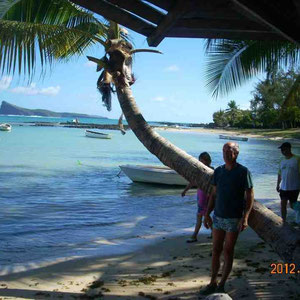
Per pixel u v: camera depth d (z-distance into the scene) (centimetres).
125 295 503
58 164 2702
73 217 1162
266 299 470
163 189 1798
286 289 502
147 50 598
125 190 1745
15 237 907
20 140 5191
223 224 449
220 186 450
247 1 340
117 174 2255
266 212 445
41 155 3294
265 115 8900
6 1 596
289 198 847
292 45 988
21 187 1725
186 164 489
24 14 636
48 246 819
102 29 687
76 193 1628
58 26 625
